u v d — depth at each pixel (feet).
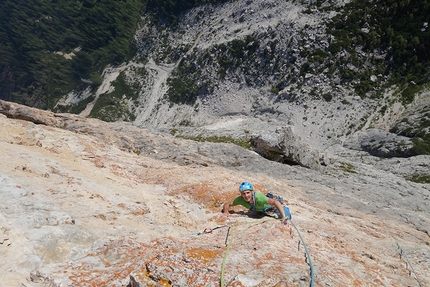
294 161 105.91
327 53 443.32
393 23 433.07
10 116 60.39
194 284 16.07
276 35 482.69
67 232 21.62
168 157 63.57
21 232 20.49
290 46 464.65
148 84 589.32
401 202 75.25
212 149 74.84
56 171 32.14
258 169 73.31
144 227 26.61
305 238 24.75
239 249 20.02
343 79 427.33
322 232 29.22
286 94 440.86
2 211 21.56
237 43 513.86
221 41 539.29
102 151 47.98
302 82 440.86
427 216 60.59
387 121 378.94
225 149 75.20
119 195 31.01
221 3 584.81
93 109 594.65
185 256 18.37
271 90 460.14
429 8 409.90
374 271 22.15
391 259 26.99
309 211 39.55
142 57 636.89
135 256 19.67
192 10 614.75
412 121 346.95
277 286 16.34
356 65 427.74
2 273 17.40
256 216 30.32
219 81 511.40
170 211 31.12
